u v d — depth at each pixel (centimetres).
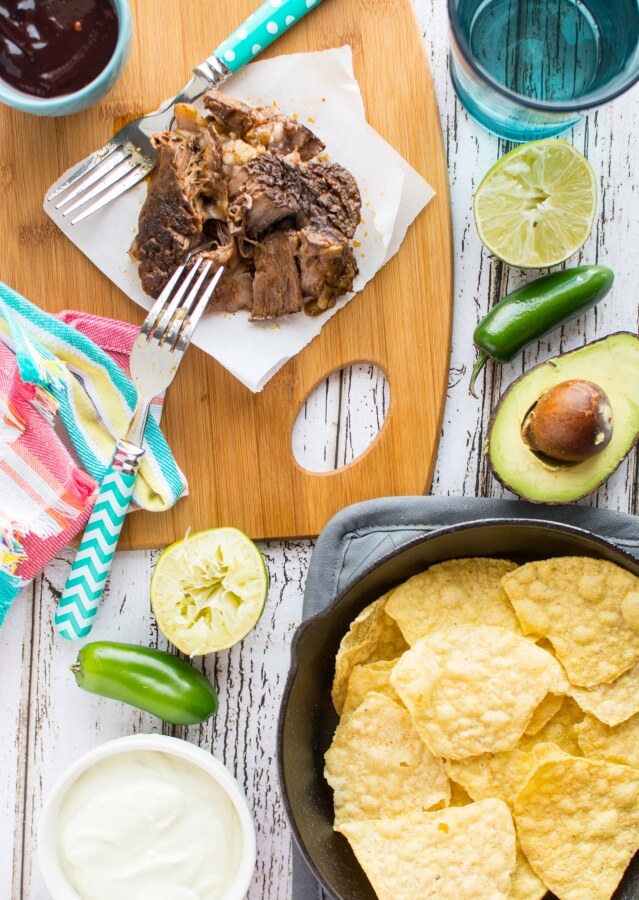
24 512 68
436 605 63
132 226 68
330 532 66
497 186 65
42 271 69
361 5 67
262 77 68
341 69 67
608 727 62
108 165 68
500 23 67
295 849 67
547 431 62
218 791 66
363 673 63
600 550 61
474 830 61
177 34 68
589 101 63
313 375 68
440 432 68
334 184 67
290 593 69
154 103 68
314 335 68
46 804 65
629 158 68
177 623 66
